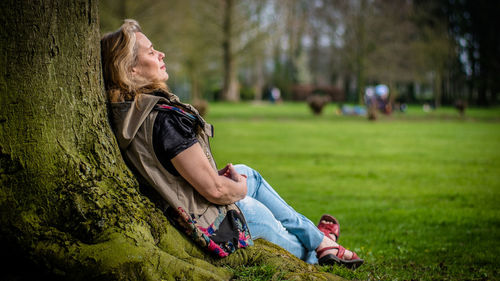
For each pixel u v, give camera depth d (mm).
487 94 53344
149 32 29297
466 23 49062
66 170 2102
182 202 2338
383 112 32938
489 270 4094
